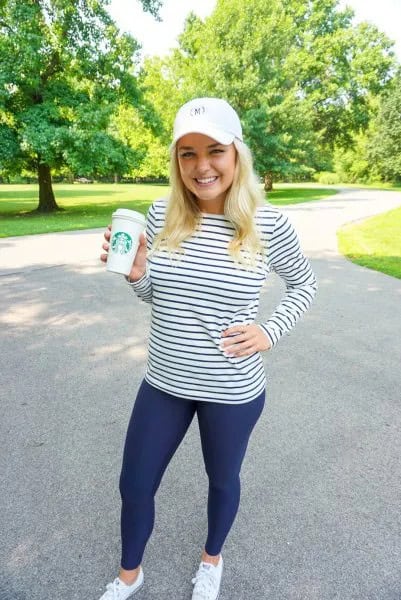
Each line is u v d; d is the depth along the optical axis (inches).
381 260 300.2
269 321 60.4
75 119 605.3
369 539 77.5
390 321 187.2
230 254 54.9
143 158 681.6
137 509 62.4
